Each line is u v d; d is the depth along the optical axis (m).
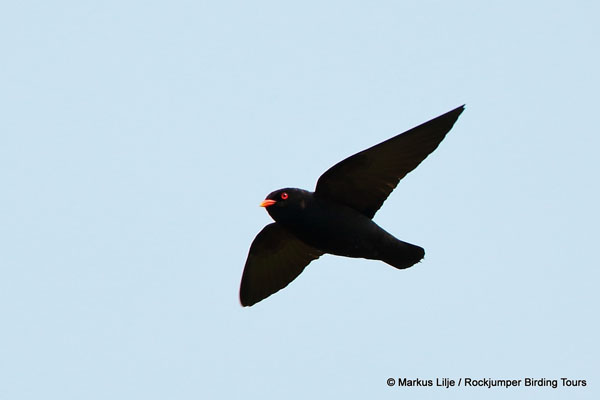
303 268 16.45
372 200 14.87
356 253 15.24
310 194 14.91
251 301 16.77
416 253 15.10
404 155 14.27
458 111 13.86
